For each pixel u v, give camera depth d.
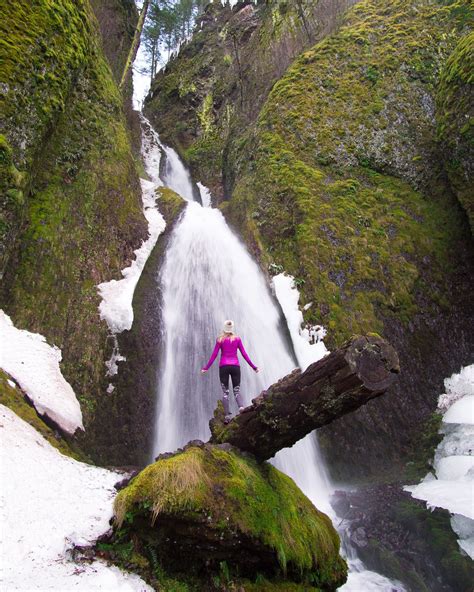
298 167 14.23
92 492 5.64
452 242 13.20
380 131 14.80
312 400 4.35
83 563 4.01
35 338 8.42
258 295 12.83
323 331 11.29
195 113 27.47
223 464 4.71
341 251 12.46
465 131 12.70
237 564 4.54
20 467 5.34
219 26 33.06
